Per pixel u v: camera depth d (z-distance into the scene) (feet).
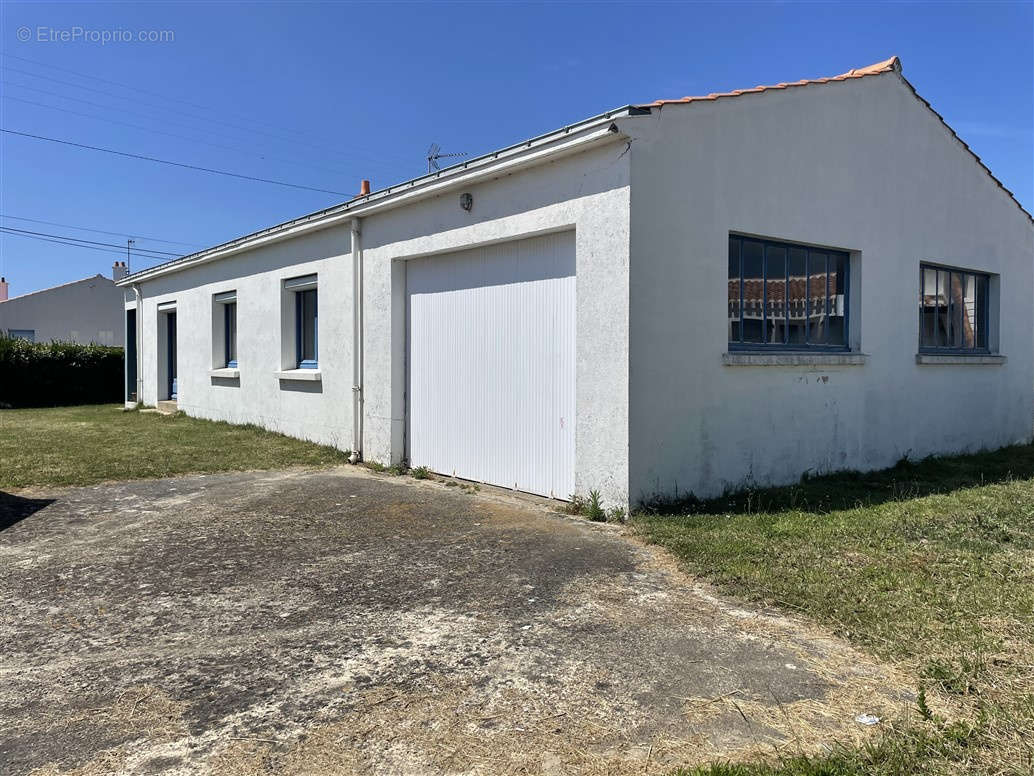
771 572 13.94
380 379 27.96
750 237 22.26
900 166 27.53
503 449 23.21
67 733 8.57
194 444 32.68
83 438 34.94
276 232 33.96
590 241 19.38
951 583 13.21
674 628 11.65
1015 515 18.39
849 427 25.27
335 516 19.35
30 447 31.65
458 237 24.04
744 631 11.51
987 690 9.32
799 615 12.12
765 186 22.02
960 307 31.83
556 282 21.21
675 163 19.36
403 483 24.41
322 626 11.79
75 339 127.54
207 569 14.75
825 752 8.04
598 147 19.07
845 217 24.98
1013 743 8.05
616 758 8.03
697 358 20.13
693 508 19.19
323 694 9.50
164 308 48.19
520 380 22.54
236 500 21.35
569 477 20.90
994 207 32.83
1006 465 27.91
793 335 23.86
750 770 7.66
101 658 10.62
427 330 26.50
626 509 18.58
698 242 20.06
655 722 8.79
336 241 30.66
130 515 19.39
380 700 9.33
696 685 9.71
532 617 12.14
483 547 16.33
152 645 11.07
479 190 23.13
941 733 8.31
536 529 17.94
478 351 24.20
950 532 16.65
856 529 16.90
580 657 10.58
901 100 27.50
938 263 29.73
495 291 23.43
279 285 34.96
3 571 14.61
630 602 12.82
